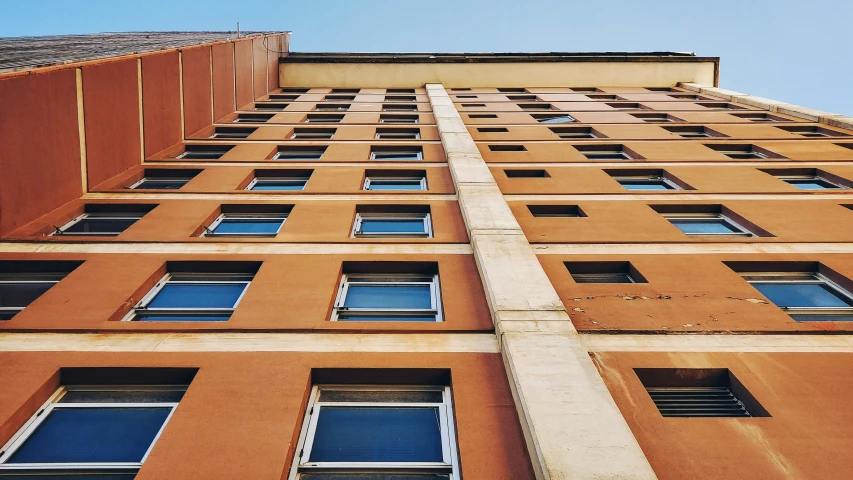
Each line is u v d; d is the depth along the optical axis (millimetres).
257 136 24453
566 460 6449
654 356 9094
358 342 9328
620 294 11023
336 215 14953
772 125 27422
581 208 15914
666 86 43250
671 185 19219
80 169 15844
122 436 7680
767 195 17203
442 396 8664
